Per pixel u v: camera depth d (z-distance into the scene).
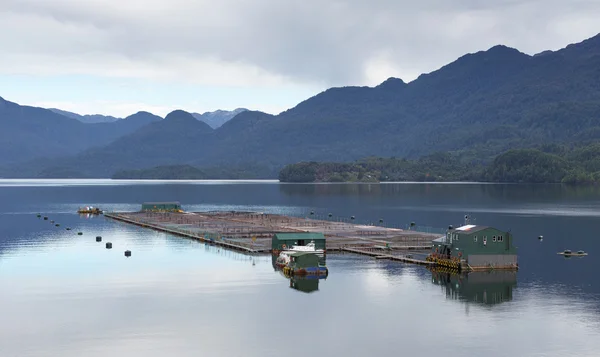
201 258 178.00
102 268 162.62
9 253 189.38
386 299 128.38
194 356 96.31
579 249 199.62
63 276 152.00
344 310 120.44
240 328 109.56
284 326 110.56
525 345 100.94
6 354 97.25
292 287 139.12
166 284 142.75
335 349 99.31
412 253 185.12
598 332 107.06
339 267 162.62
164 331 107.81
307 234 188.50
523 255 185.62
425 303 125.31
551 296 130.75
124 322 112.94
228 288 138.62
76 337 104.81
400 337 104.81
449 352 98.06
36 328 109.50
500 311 119.69
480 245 156.88
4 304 125.19
